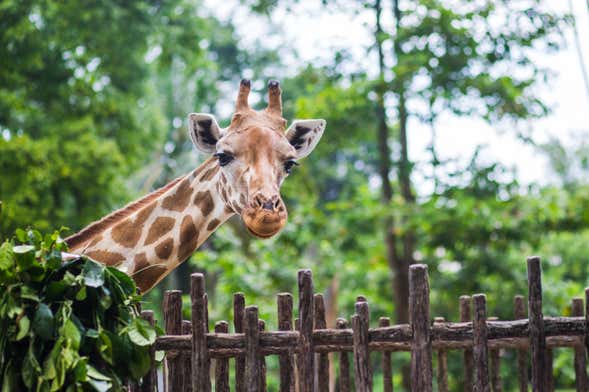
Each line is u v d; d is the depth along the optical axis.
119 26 19.33
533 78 14.32
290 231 14.99
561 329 4.87
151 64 22.25
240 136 5.86
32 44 18.39
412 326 4.87
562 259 19.33
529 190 14.27
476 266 13.84
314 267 15.16
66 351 4.55
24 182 17.42
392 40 14.50
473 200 13.80
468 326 4.88
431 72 14.23
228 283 13.79
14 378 4.69
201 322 5.11
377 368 16.08
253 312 5.05
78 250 6.17
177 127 27.22
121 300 4.91
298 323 5.38
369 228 14.98
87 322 4.82
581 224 14.11
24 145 17.31
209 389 5.11
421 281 4.87
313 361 4.99
